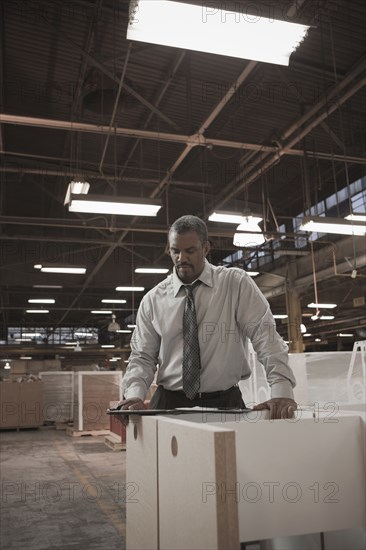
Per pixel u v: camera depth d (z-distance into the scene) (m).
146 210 5.95
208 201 11.93
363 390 4.32
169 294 1.95
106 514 4.11
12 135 9.09
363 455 1.41
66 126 6.57
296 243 13.31
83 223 10.22
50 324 26.81
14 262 14.35
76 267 10.10
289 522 1.32
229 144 7.47
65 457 7.26
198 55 6.58
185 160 10.12
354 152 9.12
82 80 7.19
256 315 1.86
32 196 12.12
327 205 12.12
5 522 3.92
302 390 4.62
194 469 1.13
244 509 1.30
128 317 24.98
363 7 5.66
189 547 1.14
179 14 2.88
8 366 20.52
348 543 1.48
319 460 1.38
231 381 1.93
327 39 6.23
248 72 6.29
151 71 7.01
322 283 14.85
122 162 10.21
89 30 6.20
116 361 29.36
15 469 6.38
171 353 1.93
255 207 12.48
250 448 1.33
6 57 6.86
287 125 8.41
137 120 8.41
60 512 4.20
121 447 7.78
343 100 6.92
